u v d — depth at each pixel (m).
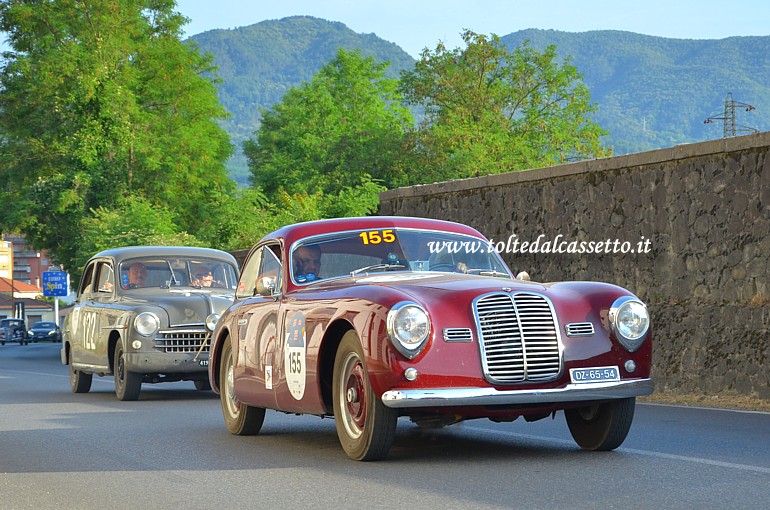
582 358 8.20
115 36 53.41
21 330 84.12
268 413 13.04
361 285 8.62
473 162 60.47
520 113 70.12
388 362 7.86
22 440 10.79
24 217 49.59
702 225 16.22
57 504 6.96
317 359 8.67
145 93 56.41
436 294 8.14
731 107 92.00
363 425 8.21
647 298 17.36
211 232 44.44
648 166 17.44
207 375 16.72
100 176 50.78
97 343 17.28
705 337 15.92
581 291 8.53
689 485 6.86
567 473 7.51
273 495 6.98
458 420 8.42
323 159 69.12
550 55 69.12
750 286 15.24
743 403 14.49
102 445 10.19
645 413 12.43
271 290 9.76
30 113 52.75
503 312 8.07
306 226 10.02
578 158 69.00
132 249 17.97
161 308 16.31
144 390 19.08
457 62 68.25
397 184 61.94
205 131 57.56
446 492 6.84
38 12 52.00
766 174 15.06
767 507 6.05
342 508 6.40
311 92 73.38
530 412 8.22
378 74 76.56
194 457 9.08
